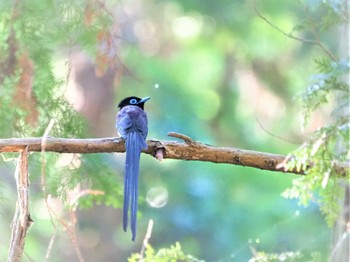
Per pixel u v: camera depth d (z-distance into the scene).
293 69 20.42
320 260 8.55
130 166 8.30
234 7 20.72
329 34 16.94
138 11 21.19
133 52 20.62
